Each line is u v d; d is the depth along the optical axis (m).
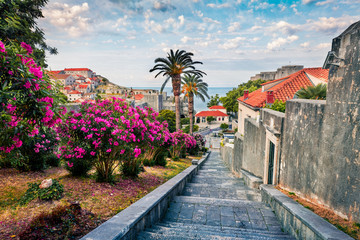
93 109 5.58
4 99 2.44
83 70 128.38
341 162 3.79
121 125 5.66
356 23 3.71
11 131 2.94
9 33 5.90
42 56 7.07
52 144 6.96
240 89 60.22
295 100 5.91
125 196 5.28
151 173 8.52
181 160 15.52
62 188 4.75
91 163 5.86
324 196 4.27
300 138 5.39
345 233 3.07
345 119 3.75
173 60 20.11
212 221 4.85
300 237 3.74
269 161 7.76
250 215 5.16
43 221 3.27
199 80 29.09
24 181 5.50
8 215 3.66
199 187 8.14
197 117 72.62
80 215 3.79
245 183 9.48
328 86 4.34
